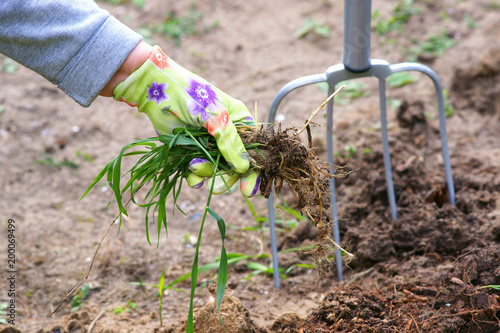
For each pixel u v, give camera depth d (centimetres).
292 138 192
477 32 448
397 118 348
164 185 189
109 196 338
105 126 398
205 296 262
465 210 274
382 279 237
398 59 432
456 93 385
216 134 175
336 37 472
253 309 249
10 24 166
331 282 258
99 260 288
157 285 261
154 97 178
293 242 286
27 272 281
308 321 213
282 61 451
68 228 313
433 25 465
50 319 253
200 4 528
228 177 188
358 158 315
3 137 386
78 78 171
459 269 221
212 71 447
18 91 432
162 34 494
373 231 264
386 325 203
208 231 309
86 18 169
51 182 349
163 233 307
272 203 249
